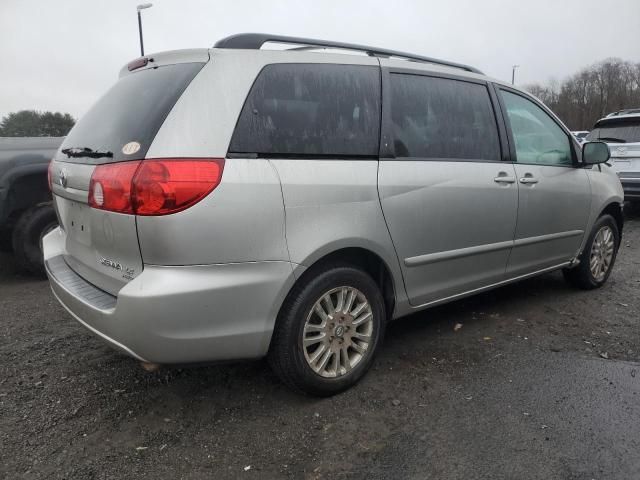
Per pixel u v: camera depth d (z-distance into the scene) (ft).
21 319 13.08
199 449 7.77
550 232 13.05
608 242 15.51
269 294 7.90
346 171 8.75
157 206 7.06
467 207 10.64
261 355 8.15
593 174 14.55
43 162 16.35
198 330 7.45
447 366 10.39
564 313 13.42
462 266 11.01
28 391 9.41
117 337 7.50
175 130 7.36
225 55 8.09
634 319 13.03
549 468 7.28
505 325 12.58
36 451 7.70
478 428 8.23
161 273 7.23
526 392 9.36
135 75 9.18
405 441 7.93
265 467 7.36
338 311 8.96
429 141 10.27
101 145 8.31
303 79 8.70
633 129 29.07
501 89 12.21
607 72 183.11
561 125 13.85
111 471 7.29
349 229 8.68
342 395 9.26
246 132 7.84
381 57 10.03
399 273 9.75
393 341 11.60
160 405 8.97
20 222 16.21
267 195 7.75
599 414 8.63
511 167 11.77
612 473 7.16
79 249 8.98
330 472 7.25
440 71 10.88
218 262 7.43
